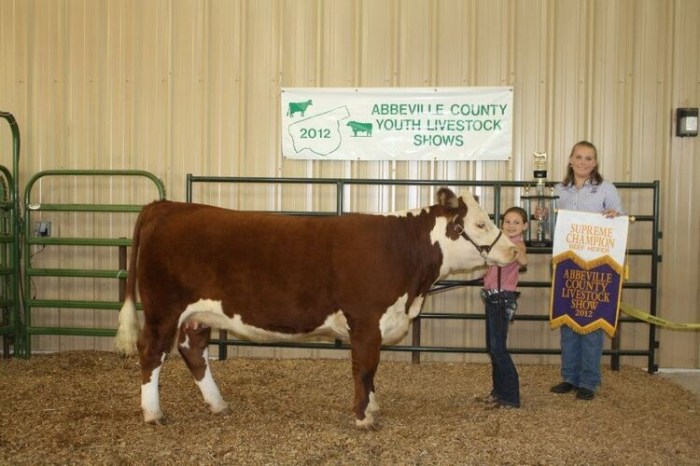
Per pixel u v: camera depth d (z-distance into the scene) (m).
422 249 4.45
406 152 6.54
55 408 4.68
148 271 4.25
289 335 4.32
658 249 6.26
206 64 6.68
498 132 6.46
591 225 5.05
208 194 6.75
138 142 6.79
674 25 6.36
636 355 6.24
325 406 4.84
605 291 5.02
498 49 6.46
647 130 6.40
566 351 5.30
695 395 5.45
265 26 6.64
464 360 6.50
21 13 6.84
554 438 4.12
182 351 4.52
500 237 4.50
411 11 6.51
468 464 3.67
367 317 4.17
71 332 6.47
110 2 6.76
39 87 6.86
